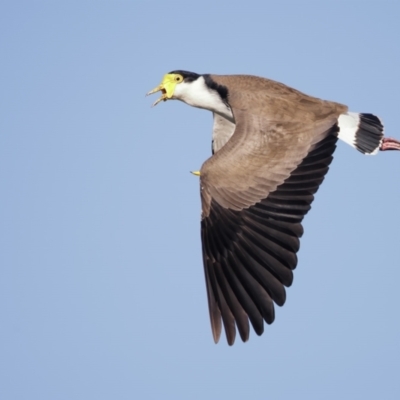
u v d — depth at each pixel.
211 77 17.77
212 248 14.77
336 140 15.57
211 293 14.65
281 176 14.93
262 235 14.59
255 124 15.76
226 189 14.88
